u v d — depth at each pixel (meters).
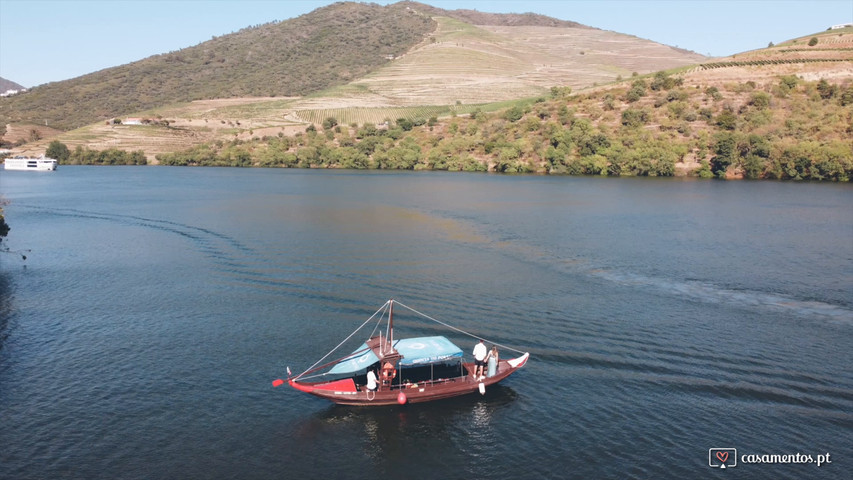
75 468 32.94
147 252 80.00
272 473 32.91
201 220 105.00
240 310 56.31
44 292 62.28
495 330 51.25
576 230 95.12
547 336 49.97
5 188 167.88
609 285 64.06
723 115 198.88
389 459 34.25
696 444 35.03
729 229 95.69
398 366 42.00
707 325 52.34
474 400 40.66
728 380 42.22
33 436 35.75
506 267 71.44
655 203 126.88
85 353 46.94
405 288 62.88
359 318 54.22
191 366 44.78
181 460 33.81
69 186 171.88
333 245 83.25
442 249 81.06
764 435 35.75
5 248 82.25
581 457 34.12
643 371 43.72
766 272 68.88
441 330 51.38
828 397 39.78
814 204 125.00
